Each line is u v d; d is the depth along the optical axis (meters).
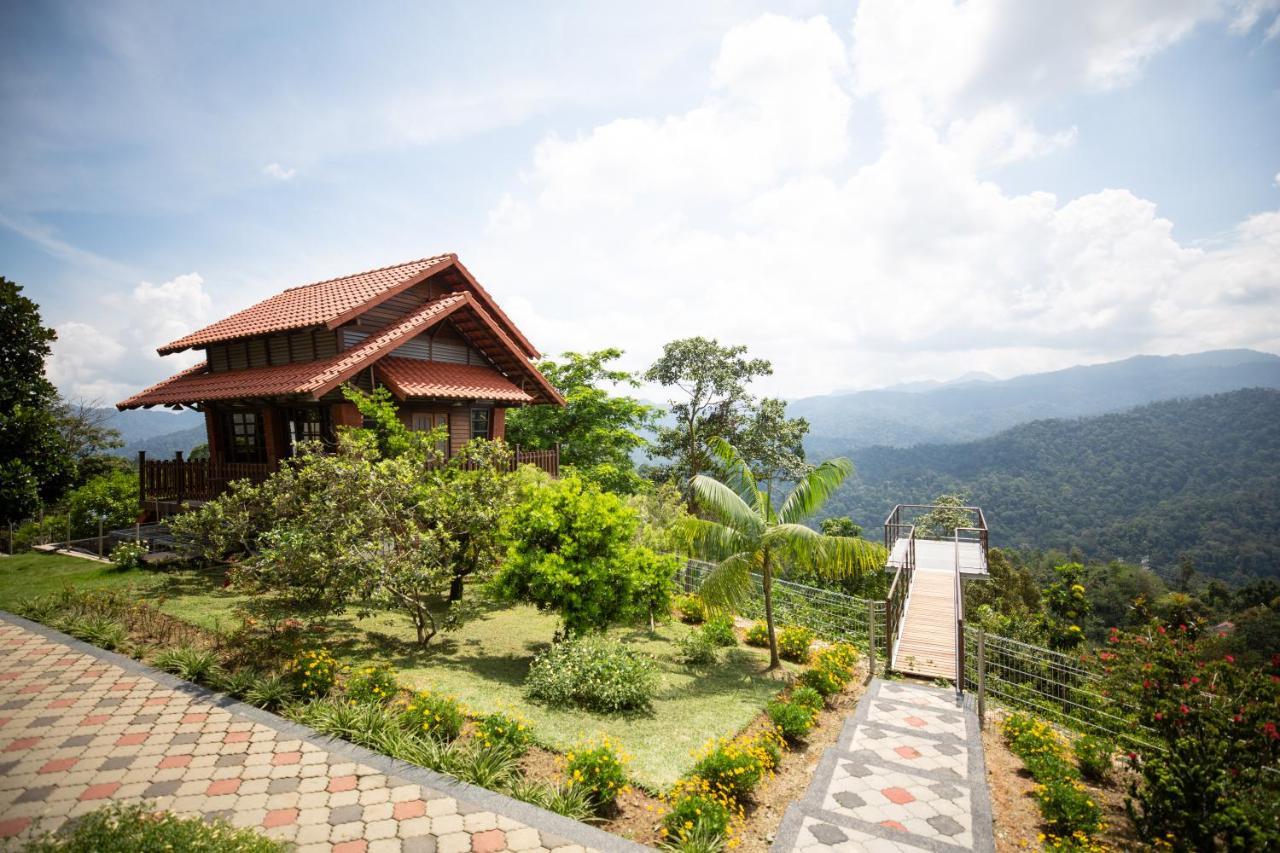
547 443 26.16
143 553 14.16
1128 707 9.02
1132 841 6.50
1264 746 6.88
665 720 8.83
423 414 16.77
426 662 9.88
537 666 9.57
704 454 32.38
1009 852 6.16
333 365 13.95
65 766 6.23
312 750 6.67
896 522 21.59
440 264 17.05
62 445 19.38
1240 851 5.96
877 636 14.02
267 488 11.51
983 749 8.53
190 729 7.02
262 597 11.30
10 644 9.35
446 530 10.65
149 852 4.40
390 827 5.49
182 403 16.42
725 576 11.47
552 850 5.32
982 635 9.95
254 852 4.75
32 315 19.56
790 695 9.99
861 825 6.20
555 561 10.09
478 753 6.63
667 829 6.04
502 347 18.23
